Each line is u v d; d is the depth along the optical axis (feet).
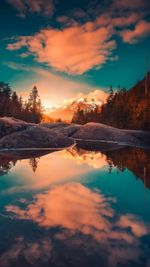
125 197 19.72
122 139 73.67
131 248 11.57
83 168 32.73
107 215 15.83
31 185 23.12
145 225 14.30
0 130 56.54
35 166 33.09
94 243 12.00
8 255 10.70
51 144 54.08
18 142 49.83
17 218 14.89
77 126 88.12
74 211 16.37
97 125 82.28
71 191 21.31
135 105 179.42
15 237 12.37
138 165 35.50
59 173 29.07
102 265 10.16
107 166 34.68
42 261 10.32
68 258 10.50
